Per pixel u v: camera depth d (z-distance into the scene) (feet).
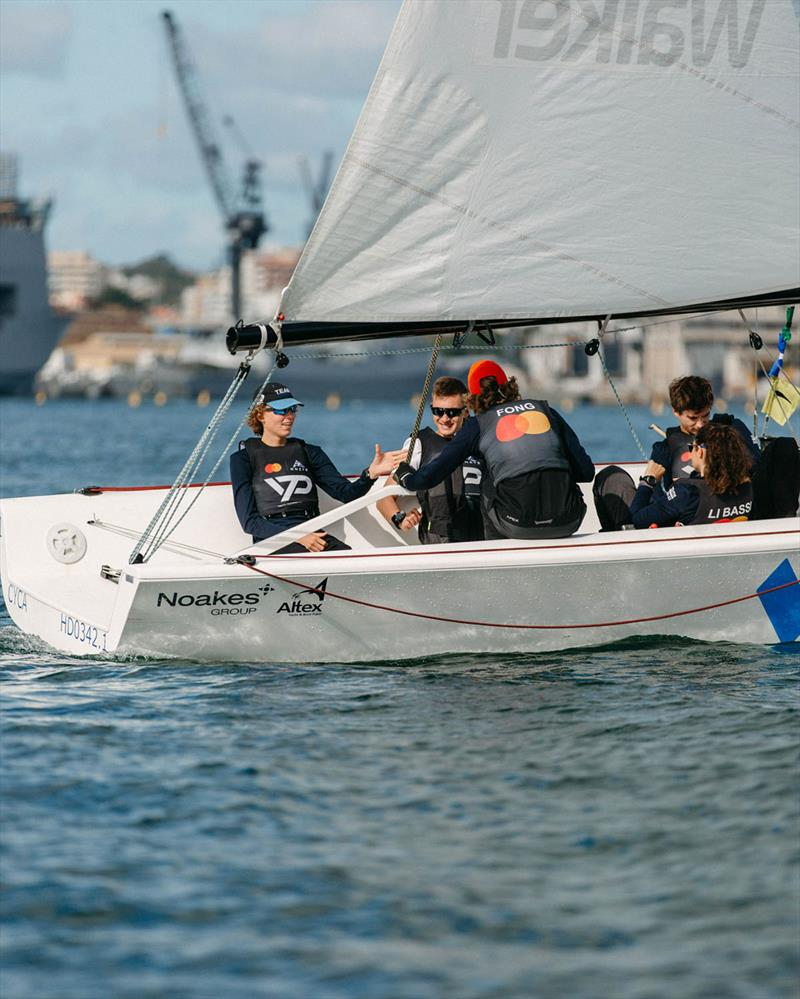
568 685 84.79
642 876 56.08
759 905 53.16
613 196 91.20
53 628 99.60
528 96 89.10
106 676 88.33
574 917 52.37
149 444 493.77
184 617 89.45
